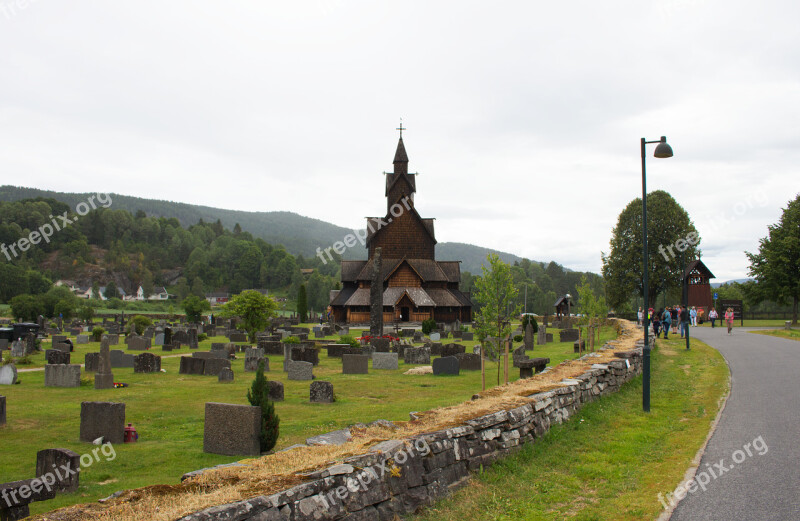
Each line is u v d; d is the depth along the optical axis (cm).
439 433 909
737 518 793
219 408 1377
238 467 787
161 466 1270
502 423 1062
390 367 3152
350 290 8819
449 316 8656
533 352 3800
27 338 4069
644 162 1731
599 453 1135
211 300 19575
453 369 2838
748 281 6188
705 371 2242
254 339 5012
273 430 1372
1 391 2345
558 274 19512
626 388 1858
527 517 818
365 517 726
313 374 2938
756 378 2011
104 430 1487
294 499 654
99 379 2412
